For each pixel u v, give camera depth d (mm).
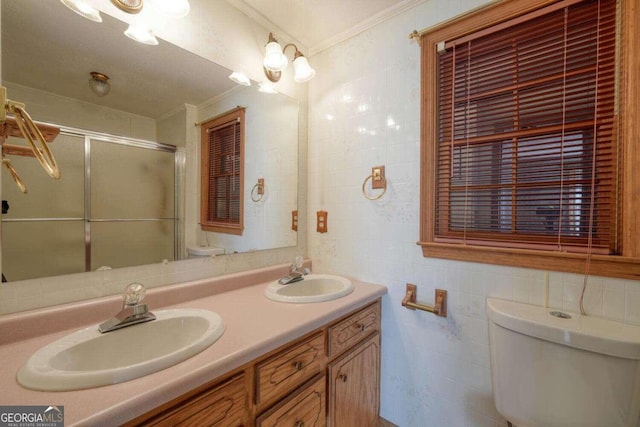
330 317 1115
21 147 890
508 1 1138
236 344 827
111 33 1071
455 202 1314
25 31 908
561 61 1055
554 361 908
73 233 994
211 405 745
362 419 1369
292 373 982
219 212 1422
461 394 1290
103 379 618
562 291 1042
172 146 1256
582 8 1015
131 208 1135
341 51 1688
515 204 1154
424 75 1358
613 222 966
